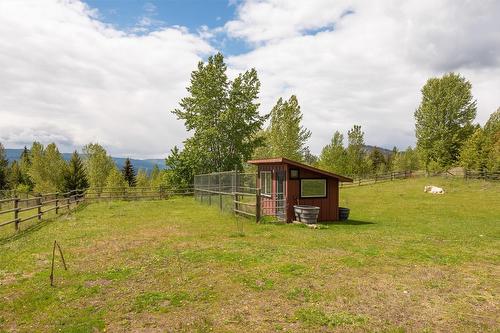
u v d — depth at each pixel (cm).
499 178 3978
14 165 8175
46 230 1530
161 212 2231
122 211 2292
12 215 2373
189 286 802
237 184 2166
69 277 868
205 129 3984
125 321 626
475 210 2389
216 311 668
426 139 5341
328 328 600
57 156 6800
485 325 611
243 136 4262
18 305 696
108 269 934
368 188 3984
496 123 6022
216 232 1476
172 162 4128
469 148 4550
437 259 1037
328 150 5606
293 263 980
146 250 1142
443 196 3200
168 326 607
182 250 1139
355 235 1423
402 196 3266
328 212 1908
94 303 709
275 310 671
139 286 805
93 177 6538
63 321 624
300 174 1836
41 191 5691
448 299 729
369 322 621
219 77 4056
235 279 844
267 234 1429
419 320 630
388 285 809
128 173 8462
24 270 926
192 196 3766
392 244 1246
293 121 4475
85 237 1366
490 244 1258
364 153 5734
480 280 848
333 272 902
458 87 5138
